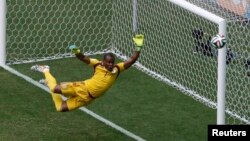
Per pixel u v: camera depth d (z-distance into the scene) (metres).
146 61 34.69
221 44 26.69
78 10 38.78
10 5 38.56
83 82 28.05
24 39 36.16
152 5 37.94
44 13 38.31
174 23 37.00
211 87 32.75
